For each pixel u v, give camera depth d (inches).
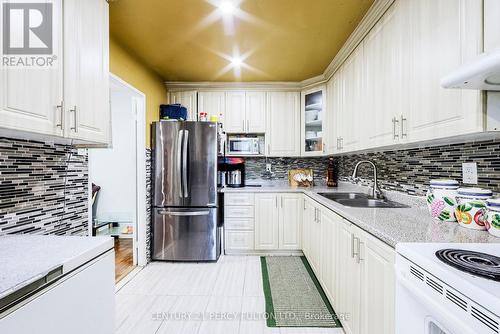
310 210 107.5
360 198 96.6
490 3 36.4
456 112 43.1
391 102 64.1
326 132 127.2
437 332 31.2
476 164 52.6
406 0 57.4
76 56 49.3
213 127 116.9
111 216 161.9
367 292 51.1
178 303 82.8
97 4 56.6
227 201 127.0
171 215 116.6
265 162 149.9
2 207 49.0
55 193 62.1
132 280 99.2
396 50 61.7
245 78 132.6
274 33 87.0
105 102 59.6
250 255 127.3
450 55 44.0
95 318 39.4
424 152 69.4
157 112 127.0
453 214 51.3
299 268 110.4
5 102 35.2
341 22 80.2
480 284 24.9
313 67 117.5
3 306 25.4
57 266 32.0
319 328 70.3
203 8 72.7
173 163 116.1
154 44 94.9
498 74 31.7
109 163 163.2
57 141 58.1
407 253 35.2
